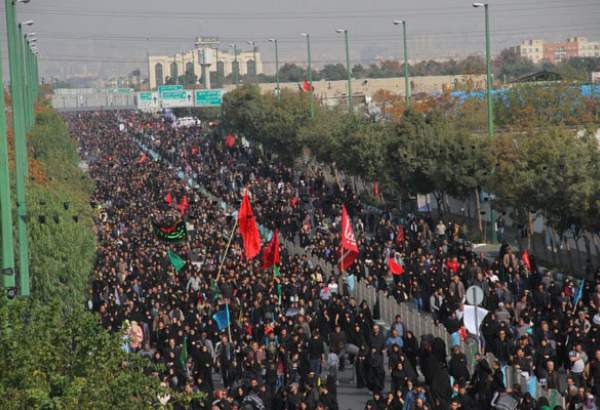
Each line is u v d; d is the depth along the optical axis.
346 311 46.06
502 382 36.62
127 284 58.91
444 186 86.38
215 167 136.75
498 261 59.50
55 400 22.81
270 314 49.88
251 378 39.34
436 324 47.47
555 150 68.38
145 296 56.00
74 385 23.69
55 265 53.94
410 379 37.16
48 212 55.06
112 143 194.50
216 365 45.97
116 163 147.00
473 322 42.56
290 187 113.69
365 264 65.00
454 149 85.38
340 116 123.44
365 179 102.69
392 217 91.25
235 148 161.12
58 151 116.81
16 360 23.53
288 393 37.12
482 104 131.38
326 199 98.06
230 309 49.78
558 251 71.00
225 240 75.81
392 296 54.59
